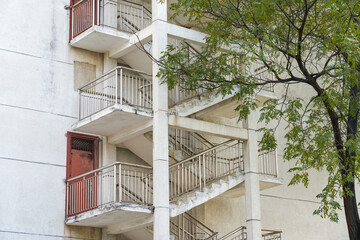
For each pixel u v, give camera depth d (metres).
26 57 18.33
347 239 23.92
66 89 18.91
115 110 16.89
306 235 22.80
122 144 19.36
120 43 19.30
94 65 19.69
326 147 14.64
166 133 17.23
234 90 17.20
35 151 17.83
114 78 19.72
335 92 15.05
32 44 18.53
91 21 19.89
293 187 23.00
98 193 18.47
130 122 17.81
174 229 19.81
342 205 24.28
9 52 18.06
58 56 18.98
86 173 17.59
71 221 17.64
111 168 18.95
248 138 19.12
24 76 18.16
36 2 18.91
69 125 18.69
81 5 19.78
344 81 14.92
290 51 14.59
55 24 19.16
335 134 14.65
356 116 14.84
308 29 15.77
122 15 20.53
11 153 17.41
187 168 19.31
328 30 14.96
